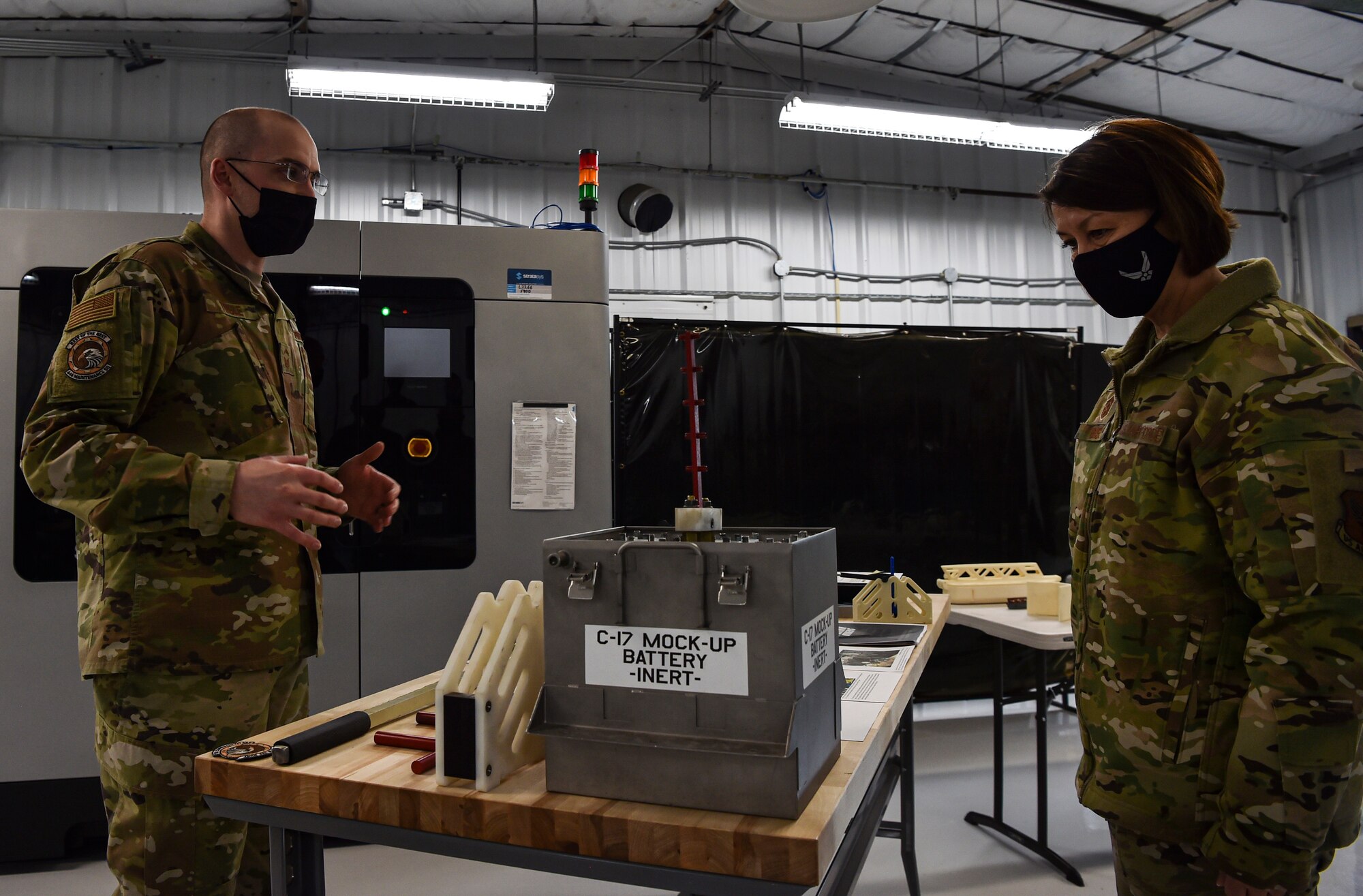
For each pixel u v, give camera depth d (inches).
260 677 49.6
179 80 182.4
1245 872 33.9
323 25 186.1
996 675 105.8
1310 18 185.9
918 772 127.0
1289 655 32.4
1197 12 188.4
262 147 54.6
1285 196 253.8
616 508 135.0
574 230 107.1
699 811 28.8
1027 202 232.2
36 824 93.9
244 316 52.4
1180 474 37.6
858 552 143.3
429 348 102.5
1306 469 32.6
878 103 163.0
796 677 28.0
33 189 175.8
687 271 207.8
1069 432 150.7
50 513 93.8
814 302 215.5
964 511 146.8
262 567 49.5
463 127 196.2
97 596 47.1
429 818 31.1
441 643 101.5
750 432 139.9
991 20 197.2
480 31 196.5
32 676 93.2
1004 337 149.3
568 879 95.7
